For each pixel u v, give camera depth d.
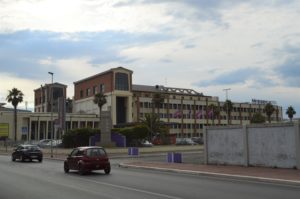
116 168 28.70
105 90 112.62
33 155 38.16
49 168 28.77
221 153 28.72
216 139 29.17
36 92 136.50
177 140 83.88
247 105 157.62
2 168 28.77
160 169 26.20
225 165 27.92
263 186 16.67
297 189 15.59
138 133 66.19
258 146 26.06
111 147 59.59
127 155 49.66
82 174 23.02
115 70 110.94
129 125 90.44
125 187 16.39
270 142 25.34
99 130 62.34
